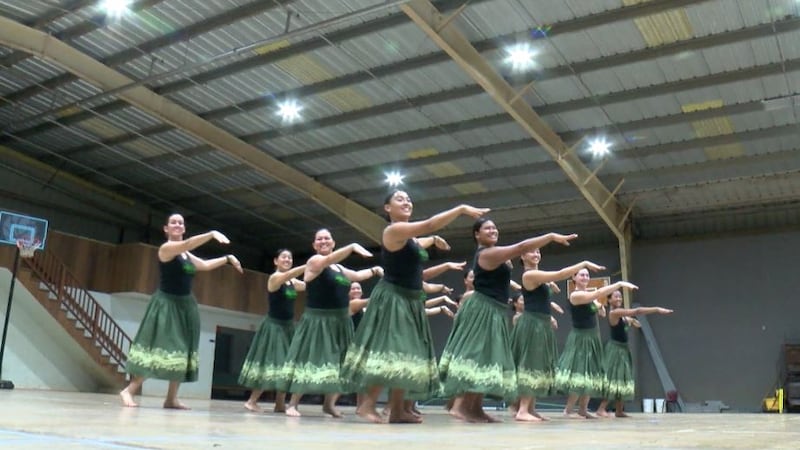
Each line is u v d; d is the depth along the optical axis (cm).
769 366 1623
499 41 1173
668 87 1251
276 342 683
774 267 1680
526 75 1252
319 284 582
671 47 1143
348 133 1527
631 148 1488
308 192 1741
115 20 1194
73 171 1886
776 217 1712
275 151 1644
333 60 1259
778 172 1538
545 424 485
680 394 1700
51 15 1209
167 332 570
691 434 342
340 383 559
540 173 1633
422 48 1207
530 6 1084
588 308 786
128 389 571
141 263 1797
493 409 1360
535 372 589
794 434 353
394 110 1408
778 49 1124
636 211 1812
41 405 464
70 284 1675
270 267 2383
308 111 1444
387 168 1684
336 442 218
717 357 1684
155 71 1345
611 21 1088
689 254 1784
